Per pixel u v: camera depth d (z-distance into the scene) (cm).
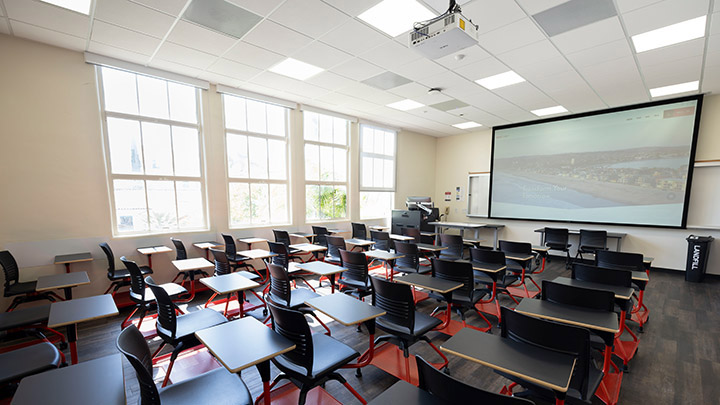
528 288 481
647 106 580
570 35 329
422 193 934
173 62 414
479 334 174
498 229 817
